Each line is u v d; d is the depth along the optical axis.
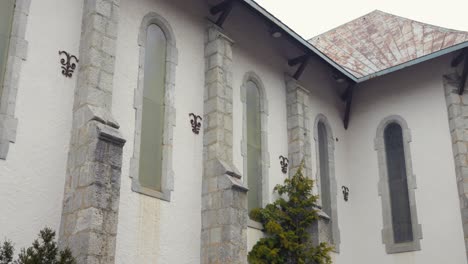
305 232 13.45
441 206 15.73
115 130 9.54
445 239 15.39
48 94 9.63
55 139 9.52
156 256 10.65
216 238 11.41
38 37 9.75
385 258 16.27
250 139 14.20
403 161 16.95
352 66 18.77
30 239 8.80
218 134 12.27
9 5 9.63
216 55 12.99
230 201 11.44
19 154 8.98
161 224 10.92
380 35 20.06
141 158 11.09
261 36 15.41
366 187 17.28
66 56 10.06
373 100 18.02
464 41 15.43
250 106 14.54
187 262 11.23
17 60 9.34
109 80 10.15
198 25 13.34
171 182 11.40
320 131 17.20
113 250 8.91
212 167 12.03
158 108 11.80
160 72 12.12
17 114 9.13
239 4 13.81
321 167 16.81
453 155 15.90
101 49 10.16
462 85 16.33
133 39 11.52
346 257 16.47
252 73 14.70
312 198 13.71
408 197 16.47
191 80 12.66
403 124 17.14
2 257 7.13
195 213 11.72
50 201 9.20
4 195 8.66
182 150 11.90
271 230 13.02
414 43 18.50
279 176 14.58
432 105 16.73
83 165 9.19
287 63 16.16
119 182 9.29
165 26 12.43
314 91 17.12
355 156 17.83
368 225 16.86
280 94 15.55
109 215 8.98
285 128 15.34
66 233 9.01
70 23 10.31
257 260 12.65
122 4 11.49
